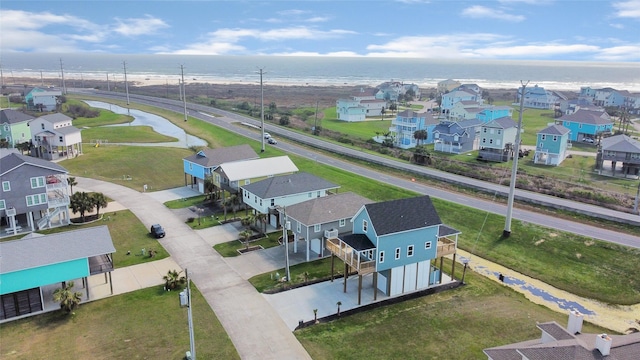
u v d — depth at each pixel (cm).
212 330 3591
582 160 9450
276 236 5584
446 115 15875
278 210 5303
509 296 4309
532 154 10012
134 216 6197
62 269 3869
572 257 5031
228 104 18138
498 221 5959
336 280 4500
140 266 4731
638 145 8256
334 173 8206
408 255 4209
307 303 4050
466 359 3275
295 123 13850
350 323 3750
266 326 3669
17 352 3300
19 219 5847
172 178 8075
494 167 8712
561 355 2328
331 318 3819
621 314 4091
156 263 4806
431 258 4356
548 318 3872
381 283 4316
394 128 12569
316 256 5056
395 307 4025
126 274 4550
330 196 5353
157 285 4331
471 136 10631
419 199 4400
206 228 5825
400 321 3788
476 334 3594
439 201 6712
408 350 3381
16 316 3775
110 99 18650
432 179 7888
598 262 4888
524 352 2448
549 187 7256
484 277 4731
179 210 6475
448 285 4472
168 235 5581
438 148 10706
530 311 3988
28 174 5453
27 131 9800
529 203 6606
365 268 4000
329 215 5003
